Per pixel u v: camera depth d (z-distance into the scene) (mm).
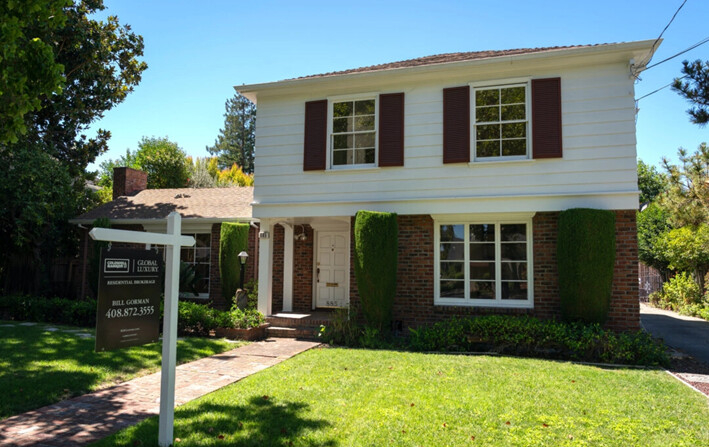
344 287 13719
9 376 6578
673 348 9977
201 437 4465
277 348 9594
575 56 9750
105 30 16734
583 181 9781
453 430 4695
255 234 14289
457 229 10828
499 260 10492
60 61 15398
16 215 14883
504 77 10461
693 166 12930
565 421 4984
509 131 10453
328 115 11680
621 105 9727
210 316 10969
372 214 10250
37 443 4387
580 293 8984
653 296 21266
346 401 5645
